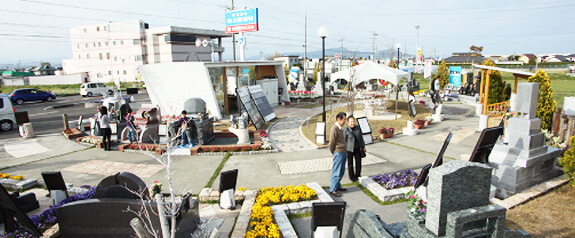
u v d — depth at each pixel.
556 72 55.97
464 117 18.78
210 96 17.94
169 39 56.66
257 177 8.91
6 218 5.63
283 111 22.83
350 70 17.42
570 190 6.83
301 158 10.76
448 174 3.37
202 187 8.26
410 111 17.81
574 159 6.70
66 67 69.31
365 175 8.81
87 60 63.75
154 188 5.97
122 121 14.48
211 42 21.50
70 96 37.22
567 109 11.47
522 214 5.92
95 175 9.42
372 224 4.30
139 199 4.97
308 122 17.80
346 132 7.91
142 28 58.09
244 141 12.52
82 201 5.03
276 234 5.19
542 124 10.64
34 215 6.41
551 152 7.34
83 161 10.89
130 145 12.05
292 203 6.65
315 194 7.11
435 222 3.50
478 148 6.45
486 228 3.57
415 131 14.06
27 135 14.89
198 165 10.14
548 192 6.84
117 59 60.56
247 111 15.62
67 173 9.65
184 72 17.78
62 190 6.97
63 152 12.18
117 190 5.05
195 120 12.31
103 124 11.98
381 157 10.59
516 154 7.05
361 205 6.77
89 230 5.05
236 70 22.33
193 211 5.40
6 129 16.80
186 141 12.22
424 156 10.63
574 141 6.75
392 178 7.75
